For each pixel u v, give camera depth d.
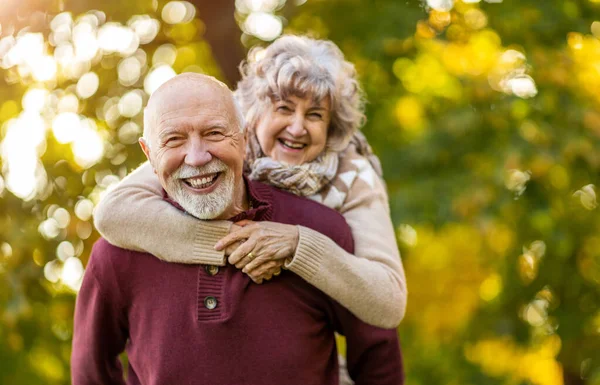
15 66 6.51
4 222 6.27
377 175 3.42
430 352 7.43
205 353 2.83
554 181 6.82
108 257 2.93
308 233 2.87
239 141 2.82
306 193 3.13
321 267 2.84
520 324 7.36
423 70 7.07
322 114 3.21
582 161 6.74
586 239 7.14
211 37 6.21
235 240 2.84
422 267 7.45
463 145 6.65
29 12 6.29
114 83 6.86
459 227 6.80
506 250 7.12
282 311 2.88
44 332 6.42
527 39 6.73
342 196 3.17
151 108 2.82
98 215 2.92
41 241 6.24
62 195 6.45
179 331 2.85
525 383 7.40
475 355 7.52
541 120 6.47
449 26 6.62
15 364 6.43
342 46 6.89
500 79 6.57
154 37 6.80
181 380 2.84
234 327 2.84
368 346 3.03
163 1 6.72
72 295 6.42
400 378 3.09
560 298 7.39
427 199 6.39
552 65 6.55
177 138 2.76
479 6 6.68
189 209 2.81
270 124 3.19
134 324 2.94
